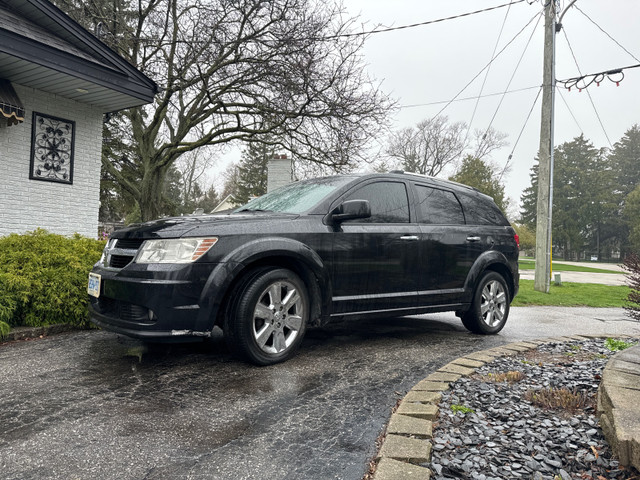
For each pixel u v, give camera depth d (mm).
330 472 1947
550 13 12273
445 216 5004
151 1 12266
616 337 5059
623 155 80312
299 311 3748
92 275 3740
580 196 70750
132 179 19781
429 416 2512
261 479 1869
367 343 4629
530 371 3539
